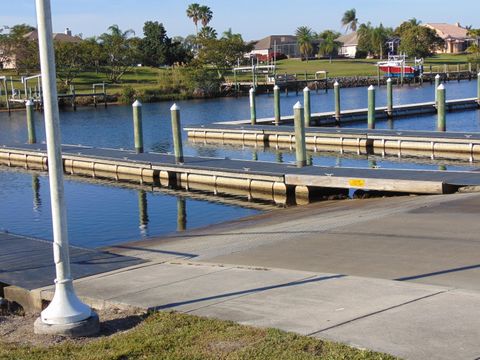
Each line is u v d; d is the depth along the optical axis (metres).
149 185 26.23
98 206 22.44
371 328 6.66
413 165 28.20
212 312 7.77
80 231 18.91
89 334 7.61
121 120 57.81
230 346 6.56
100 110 70.31
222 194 23.81
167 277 9.91
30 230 19.69
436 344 6.13
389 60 106.81
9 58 99.31
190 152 36.25
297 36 146.00
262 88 88.81
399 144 32.28
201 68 90.00
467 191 17.98
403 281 8.49
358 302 7.58
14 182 28.80
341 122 45.22
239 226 16.27
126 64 96.00
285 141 37.50
